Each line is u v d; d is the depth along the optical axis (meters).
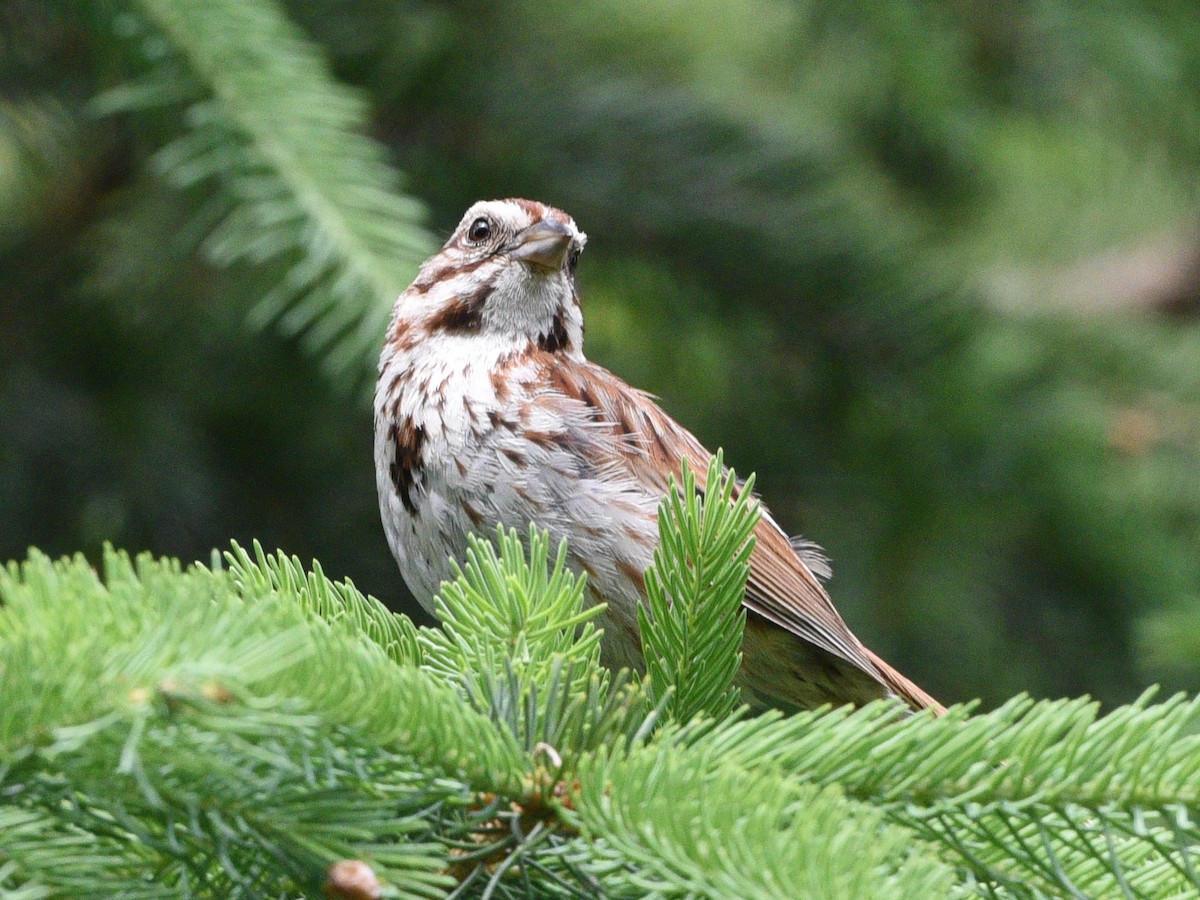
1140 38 14.19
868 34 14.96
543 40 13.82
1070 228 17.94
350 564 12.81
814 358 13.77
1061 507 13.59
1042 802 5.45
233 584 6.25
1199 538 14.14
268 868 5.29
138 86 10.37
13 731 4.55
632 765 5.16
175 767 4.87
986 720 5.49
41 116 13.07
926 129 15.54
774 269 13.66
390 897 4.92
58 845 5.16
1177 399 14.46
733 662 6.28
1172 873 5.89
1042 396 14.02
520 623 6.25
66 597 4.73
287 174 9.98
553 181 13.55
